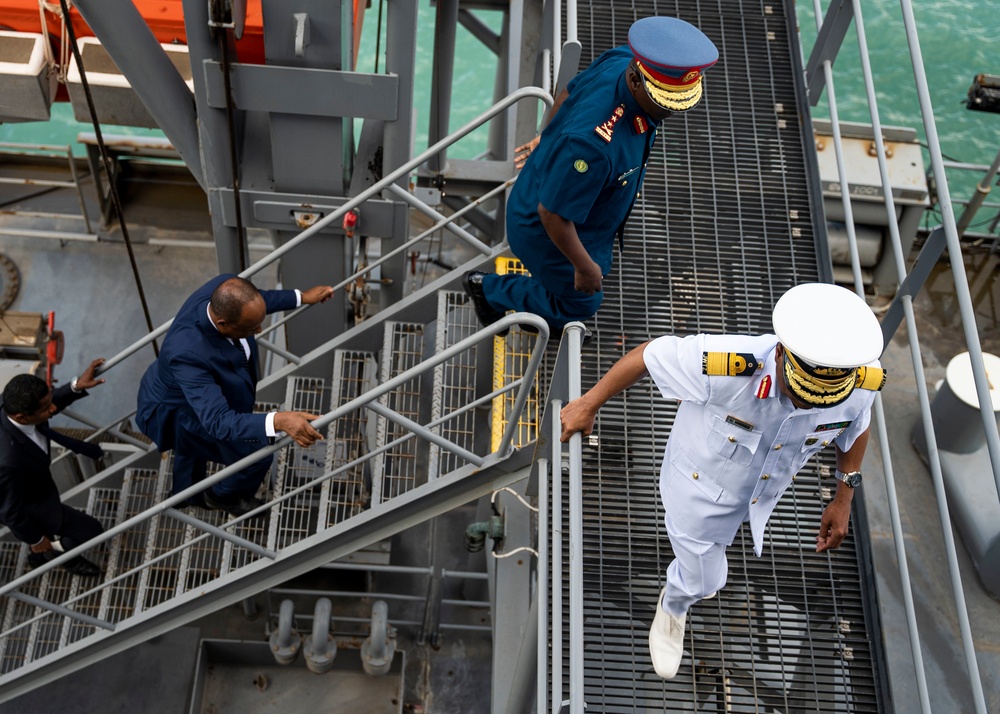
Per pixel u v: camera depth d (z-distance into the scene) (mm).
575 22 4504
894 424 6707
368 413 6719
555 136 3566
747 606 3852
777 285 4645
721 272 4656
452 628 7742
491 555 6027
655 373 2752
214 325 4305
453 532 8328
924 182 7031
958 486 6309
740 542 3979
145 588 5621
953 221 3615
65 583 6449
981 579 6152
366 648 7234
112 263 9781
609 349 4410
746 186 4879
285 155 5434
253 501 5332
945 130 10398
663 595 3412
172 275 9789
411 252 9680
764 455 2803
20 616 6469
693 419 2869
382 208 5758
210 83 4969
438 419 4902
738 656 3764
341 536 5188
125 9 4676
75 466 7219
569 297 4062
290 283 6223
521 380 4320
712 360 2656
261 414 4117
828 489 4066
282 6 4746
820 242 4719
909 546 6266
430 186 7055
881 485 6469
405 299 5590
